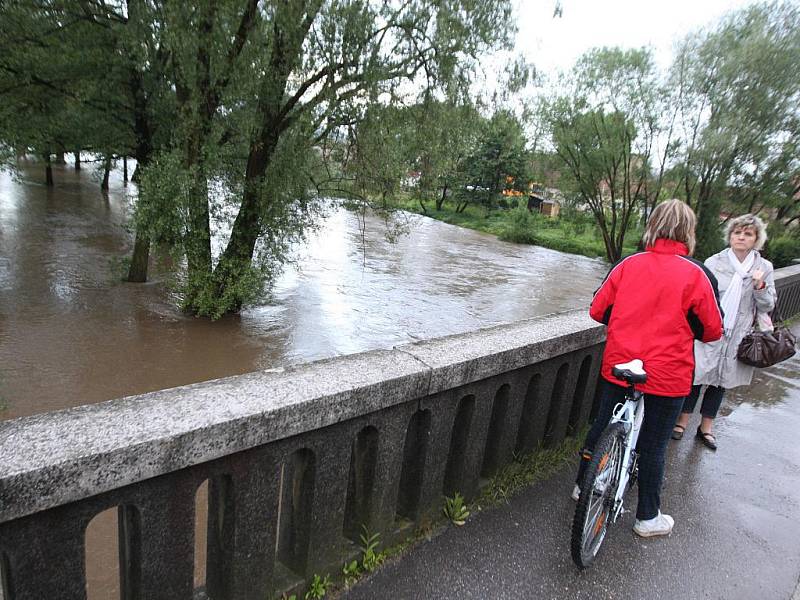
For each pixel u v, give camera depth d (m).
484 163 54.78
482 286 21.06
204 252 12.20
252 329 12.85
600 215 28.88
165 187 10.57
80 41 12.80
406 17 10.05
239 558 1.91
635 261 2.67
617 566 2.67
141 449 1.49
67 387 9.06
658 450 2.78
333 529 2.23
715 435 4.41
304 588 2.20
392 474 2.41
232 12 9.55
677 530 3.04
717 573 2.72
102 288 14.79
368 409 2.13
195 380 9.91
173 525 1.68
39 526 1.40
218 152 11.18
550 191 54.03
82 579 1.52
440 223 49.91
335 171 12.62
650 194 26.94
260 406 1.79
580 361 3.64
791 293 8.48
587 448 2.95
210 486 1.90
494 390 2.88
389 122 10.86
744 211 24.31
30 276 15.22
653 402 2.69
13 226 22.39
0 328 11.18
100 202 33.53
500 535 2.77
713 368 4.00
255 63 10.12
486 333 3.14
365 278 19.73
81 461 1.39
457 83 10.49
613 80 23.78
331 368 2.25
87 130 15.07
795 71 20.16
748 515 3.28
